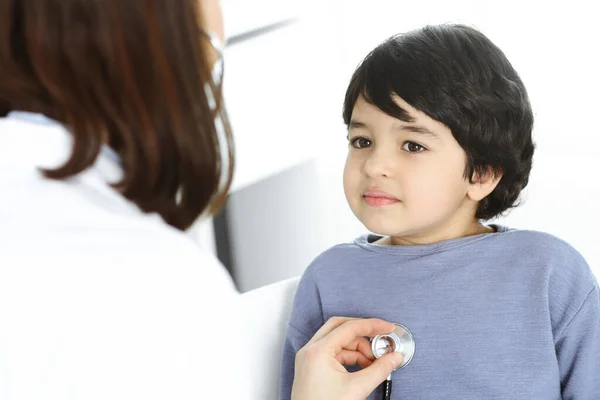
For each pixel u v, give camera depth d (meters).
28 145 0.66
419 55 1.21
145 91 0.66
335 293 1.27
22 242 0.64
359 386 1.09
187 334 0.65
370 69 1.22
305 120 2.46
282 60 2.36
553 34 2.49
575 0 2.43
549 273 1.19
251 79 2.25
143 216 0.69
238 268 2.73
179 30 0.66
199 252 0.69
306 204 2.64
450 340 1.18
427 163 1.19
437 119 1.18
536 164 2.52
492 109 1.22
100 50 0.64
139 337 0.64
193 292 0.66
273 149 2.34
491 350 1.17
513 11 2.53
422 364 1.19
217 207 0.73
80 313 0.63
